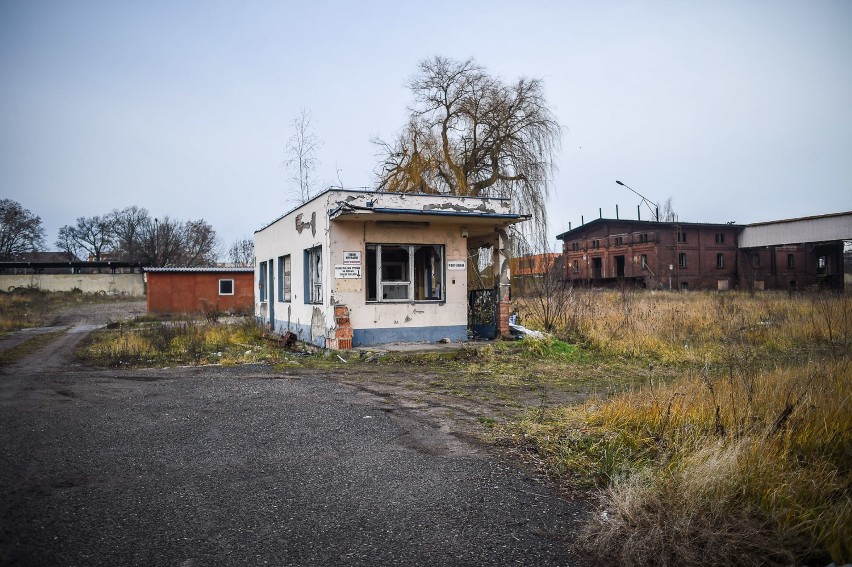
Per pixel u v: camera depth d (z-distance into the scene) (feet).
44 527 13.16
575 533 13.06
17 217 255.50
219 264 253.24
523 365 39.11
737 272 175.52
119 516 13.82
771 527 12.86
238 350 51.37
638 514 13.24
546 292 57.82
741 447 15.61
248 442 20.08
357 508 14.38
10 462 17.85
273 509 14.28
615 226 184.44
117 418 23.81
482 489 15.66
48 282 185.26
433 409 25.26
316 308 48.75
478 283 63.67
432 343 46.75
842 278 163.12
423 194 47.70
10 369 40.78
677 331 51.06
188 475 16.72
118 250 267.18
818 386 21.22
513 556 11.99
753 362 37.06
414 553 12.08
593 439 19.51
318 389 30.32
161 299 112.47
